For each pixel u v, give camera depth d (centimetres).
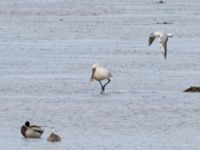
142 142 2400
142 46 4775
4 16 6869
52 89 3278
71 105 2941
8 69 3778
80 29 5778
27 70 3753
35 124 2645
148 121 2692
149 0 9219
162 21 6656
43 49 4547
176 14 7419
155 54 4397
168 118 2739
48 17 6812
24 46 4675
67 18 6750
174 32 5703
